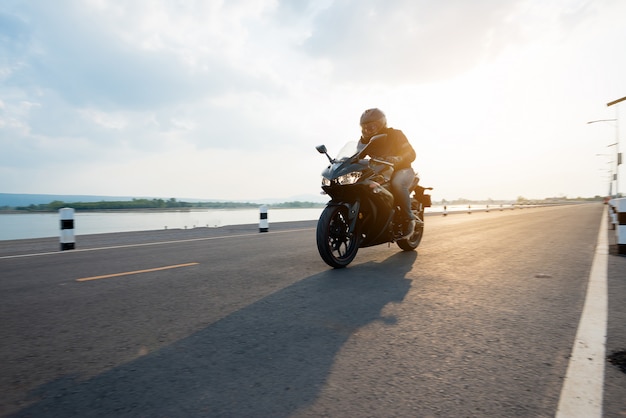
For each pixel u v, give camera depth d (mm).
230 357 1899
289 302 2932
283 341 2109
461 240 7258
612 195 51031
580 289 3287
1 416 1386
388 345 2033
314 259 5125
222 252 5941
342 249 6133
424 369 1736
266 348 2012
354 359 1855
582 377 1644
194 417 1363
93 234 9812
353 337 2162
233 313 2662
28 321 2547
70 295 3256
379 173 4578
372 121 4777
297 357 1888
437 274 3982
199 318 2561
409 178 4949
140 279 3887
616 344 2027
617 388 1548
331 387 1574
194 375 1705
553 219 15859
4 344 2129
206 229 11758
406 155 4844
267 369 1755
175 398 1502
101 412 1406
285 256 5434
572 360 1822
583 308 2709
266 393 1531
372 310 2691
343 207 4445
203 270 4348
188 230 11258
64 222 6824
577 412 1369
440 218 18469
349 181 4281
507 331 2238
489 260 4871
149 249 6594
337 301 2943
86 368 1800
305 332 2254
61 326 2434
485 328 2293
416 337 2148
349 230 4371
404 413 1370
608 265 4461
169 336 2221
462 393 1515
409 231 5078
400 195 4848
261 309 2748
